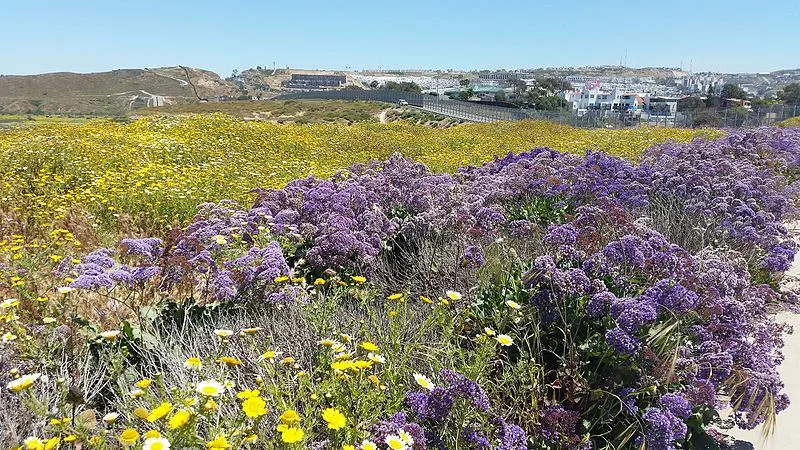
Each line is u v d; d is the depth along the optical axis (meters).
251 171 10.59
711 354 3.54
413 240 5.68
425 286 4.83
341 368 2.66
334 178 7.19
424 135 22.08
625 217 5.02
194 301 4.48
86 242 6.48
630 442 3.35
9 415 2.69
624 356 3.49
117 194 7.79
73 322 3.84
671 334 3.68
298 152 14.24
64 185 8.68
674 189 7.17
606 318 3.68
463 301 4.32
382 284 4.93
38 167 9.59
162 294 4.59
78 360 3.42
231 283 4.11
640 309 3.38
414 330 3.82
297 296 4.09
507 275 4.36
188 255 4.55
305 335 3.55
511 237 5.31
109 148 11.48
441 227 5.50
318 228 5.39
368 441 2.39
